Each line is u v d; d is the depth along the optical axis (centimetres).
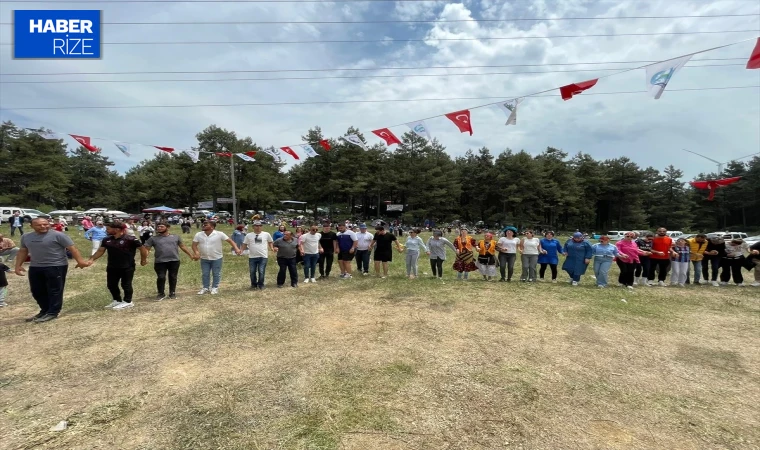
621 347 505
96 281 928
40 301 598
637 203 5934
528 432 303
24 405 338
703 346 515
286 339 516
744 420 329
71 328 555
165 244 743
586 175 6059
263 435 294
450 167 5931
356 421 315
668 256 977
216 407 336
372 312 661
